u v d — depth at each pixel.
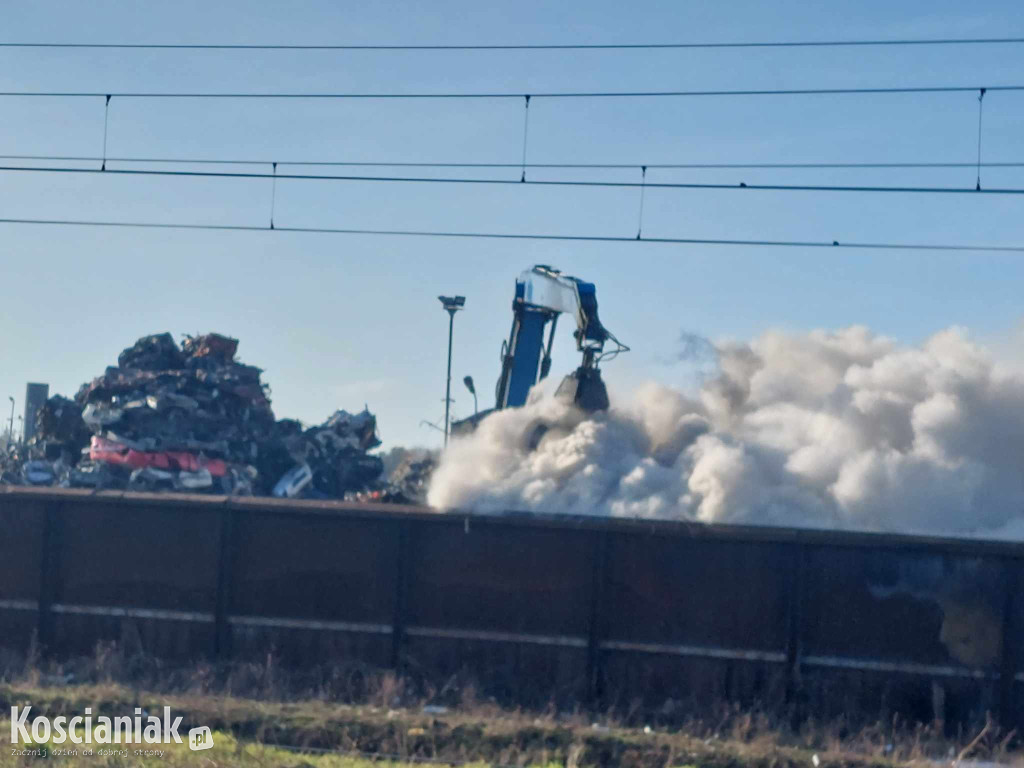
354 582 26.22
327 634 26.19
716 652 24.83
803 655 24.55
